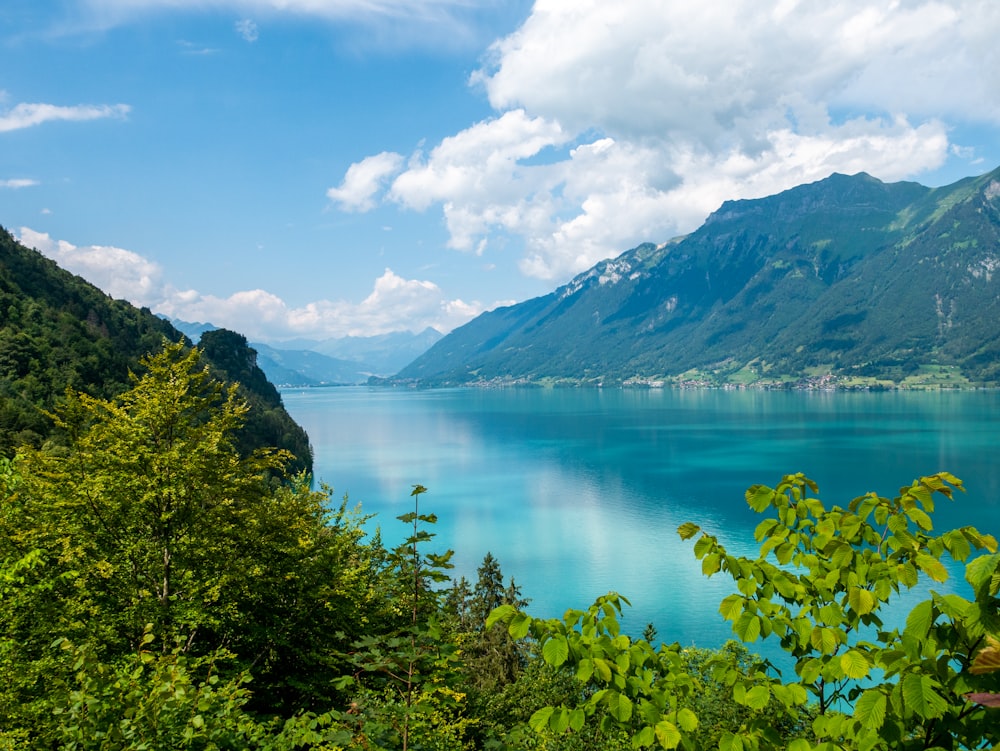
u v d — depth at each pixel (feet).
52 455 60.23
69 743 23.89
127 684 26.63
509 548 331.98
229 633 57.52
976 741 11.14
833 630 14.07
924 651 11.45
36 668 33.06
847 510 16.25
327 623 59.72
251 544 60.54
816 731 13.51
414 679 23.49
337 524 75.46
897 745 11.96
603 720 14.84
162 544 58.23
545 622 14.74
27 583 51.65
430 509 426.51
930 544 14.82
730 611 15.21
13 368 325.62
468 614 173.37
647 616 238.07
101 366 394.32
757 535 16.90
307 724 28.30
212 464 59.62
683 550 322.96
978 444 631.15
